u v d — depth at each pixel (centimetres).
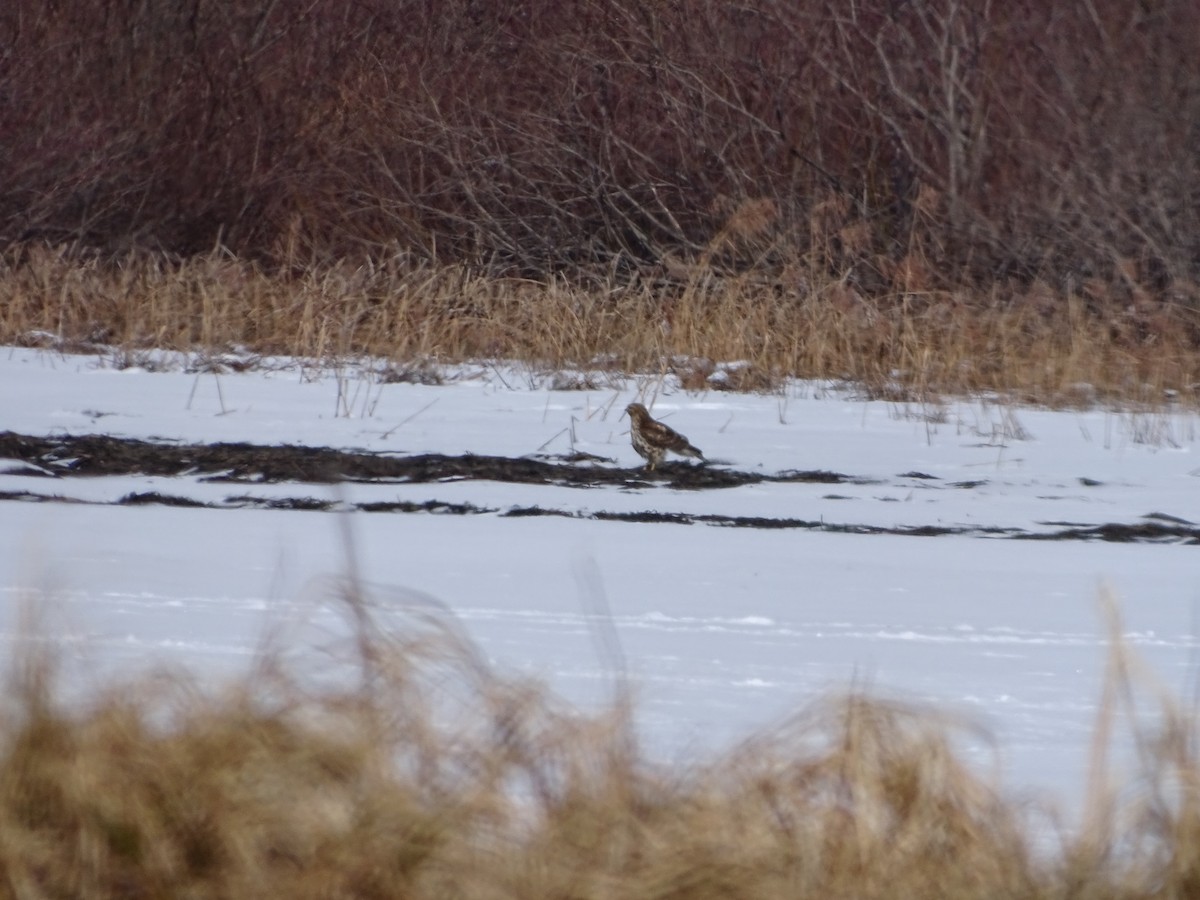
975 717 2267
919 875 1638
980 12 9269
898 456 5041
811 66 9312
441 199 9500
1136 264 8400
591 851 1633
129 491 4306
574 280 9075
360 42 10112
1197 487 4716
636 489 4559
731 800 1691
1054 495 4591
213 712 1745
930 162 9119
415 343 6781
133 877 1652
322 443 4938
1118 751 2127
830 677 2516
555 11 9738
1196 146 8688
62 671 1945
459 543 3722
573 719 1791
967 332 6694
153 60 10094
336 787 1684
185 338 6806
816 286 7406
